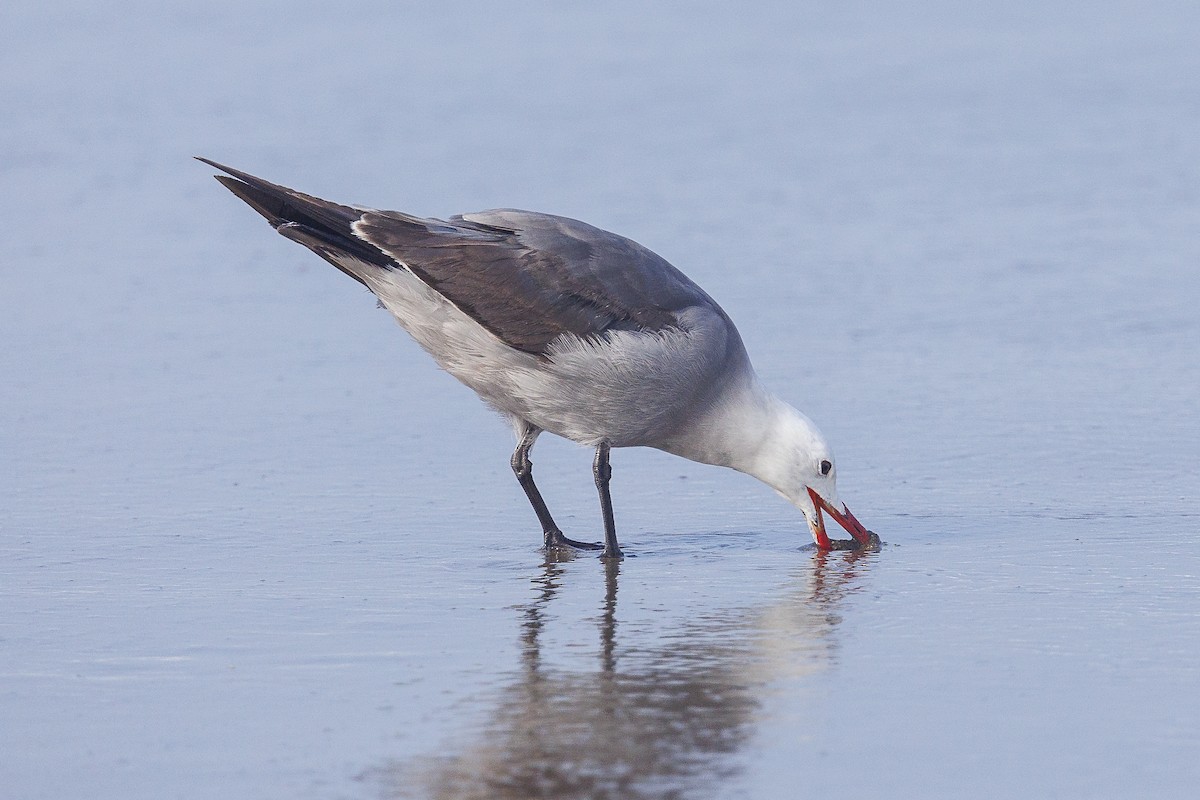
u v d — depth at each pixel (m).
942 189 27.47
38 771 8.06
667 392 12.88
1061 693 8.98
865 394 17.30
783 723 8.59
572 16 44.94
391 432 16.45
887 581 11.57
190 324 21.36
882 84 36.25
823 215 25.97
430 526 13.39
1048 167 28.75
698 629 10.44
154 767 8.10
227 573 11.90
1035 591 11.11
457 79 37.59
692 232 24.95
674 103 34.69
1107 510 13.30
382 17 45.19
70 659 9.83
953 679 9.26
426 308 12.69
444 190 27.58
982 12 44.56
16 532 13.01
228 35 43.34
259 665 9.70
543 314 12.53
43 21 45.41
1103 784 7.76
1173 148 29.72
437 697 9.07
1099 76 36.47
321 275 24.33
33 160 31.70
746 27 43.34
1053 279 21.98
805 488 13.06
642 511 14.03
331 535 13.04
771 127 32.44
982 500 13.79
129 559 12.24
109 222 27.50
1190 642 9.85
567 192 27.47
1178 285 21.45
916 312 20.66
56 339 20.50
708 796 7.63
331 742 8.38
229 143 31.94
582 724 8.59
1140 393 16.95
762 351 19.11
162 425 16.61
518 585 11.67
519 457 13.31
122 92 37.28
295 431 16.45
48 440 16.02
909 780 7.82
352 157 30.25
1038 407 16.61
